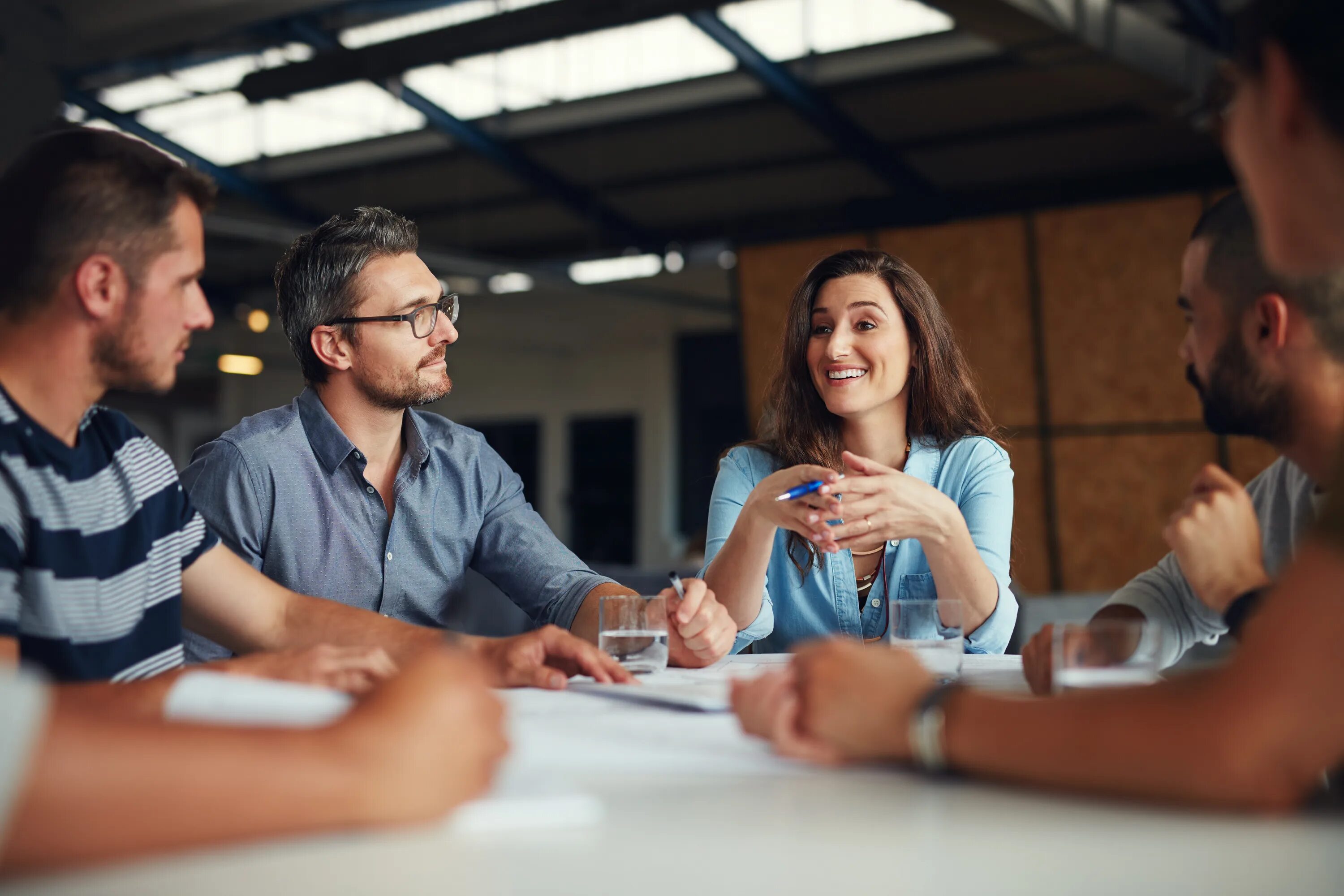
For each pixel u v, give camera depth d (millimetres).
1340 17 708
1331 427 1046
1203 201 8352
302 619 1570
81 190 1155
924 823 653
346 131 11180
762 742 924
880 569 2260
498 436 16125
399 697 647
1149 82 7297
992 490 2279
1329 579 645
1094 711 704
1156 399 8633
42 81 7895
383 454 2193
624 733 982
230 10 8062
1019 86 8883
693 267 13398
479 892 519
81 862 543
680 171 11062
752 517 2014
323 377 2150
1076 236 8867
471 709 657
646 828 642
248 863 557
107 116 10977
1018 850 596
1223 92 843
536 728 1010
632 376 14969
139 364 1226
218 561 1525
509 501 2293
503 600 4535
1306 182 746
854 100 9523
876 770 813
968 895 527
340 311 2105
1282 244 783
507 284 10617
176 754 566
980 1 6156
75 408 1245
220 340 15898
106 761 546
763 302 10242
